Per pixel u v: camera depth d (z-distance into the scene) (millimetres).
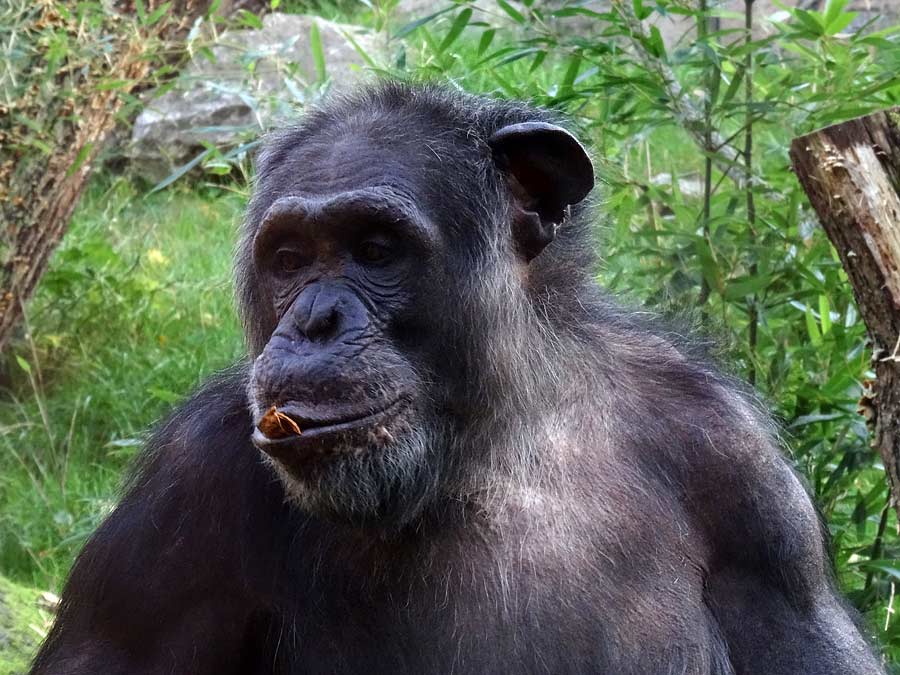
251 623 6367
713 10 10047
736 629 6684
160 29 12688
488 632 6211
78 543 11422
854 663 6629
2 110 12328
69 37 12320
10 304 13156
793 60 10586
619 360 6973
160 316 15930
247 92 11773
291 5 22844
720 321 9188
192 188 20844
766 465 6695
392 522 5992
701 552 6613
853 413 9289
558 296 6812
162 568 6246
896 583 9453
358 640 6211
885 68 10398
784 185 10430
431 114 6465
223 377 6797
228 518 6273
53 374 14828
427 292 6016
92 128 12852
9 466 13227
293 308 5844
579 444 6629
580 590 6289
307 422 5629
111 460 13234
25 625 9664
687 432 6684
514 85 11492
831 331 9484
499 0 9898
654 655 6277
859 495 9734
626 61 10164
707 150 10148
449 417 6219
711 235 10141
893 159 6719
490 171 6426
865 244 6762
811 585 6723
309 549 6262
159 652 6277
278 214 5926
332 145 6289
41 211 12883
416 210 5996
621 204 10039
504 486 6426
